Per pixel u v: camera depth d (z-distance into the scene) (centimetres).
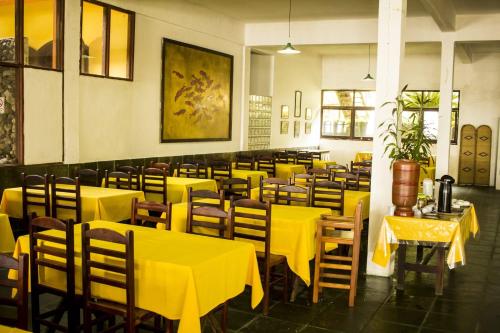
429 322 445
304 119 1586
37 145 707
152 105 927
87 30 789
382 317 452
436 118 1545
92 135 800
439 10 869
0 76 672
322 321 437
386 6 583
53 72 725
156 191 729
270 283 459
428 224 489
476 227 597
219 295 337
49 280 369
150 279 321
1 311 438
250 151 1266
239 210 522
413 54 1557
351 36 1144
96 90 802
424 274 596
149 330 371
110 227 428
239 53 1207
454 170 1558
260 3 1004
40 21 712
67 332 345
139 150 902
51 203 604
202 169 948
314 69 1634
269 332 409
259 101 1310
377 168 586
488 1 941
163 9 931
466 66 1530
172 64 967
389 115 584
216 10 1075
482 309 481
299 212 515
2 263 262
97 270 346
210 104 1094
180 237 393
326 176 818
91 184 789
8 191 633
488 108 1519
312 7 1030
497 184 1444
